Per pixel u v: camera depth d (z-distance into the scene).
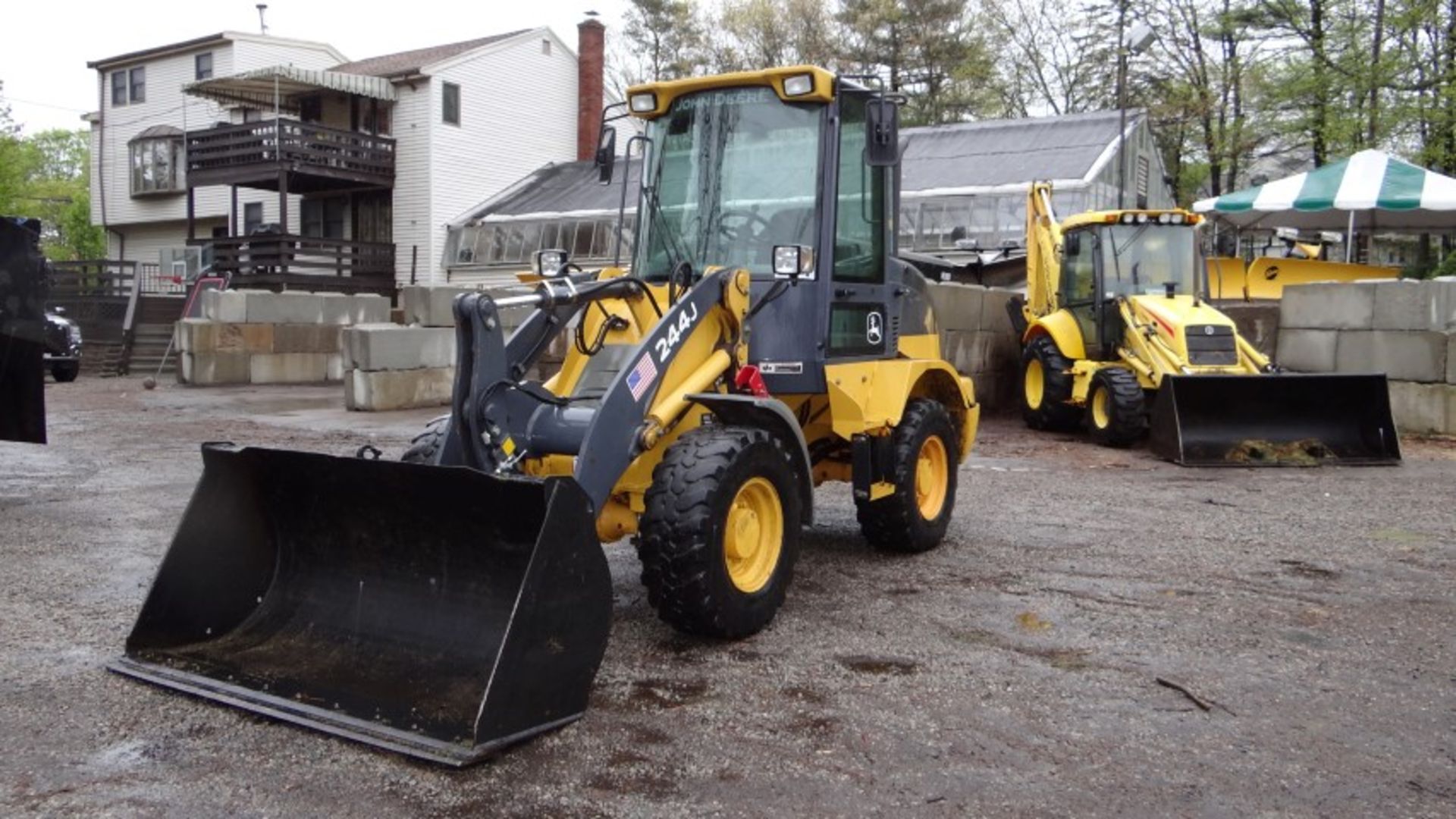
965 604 5.69
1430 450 11.48
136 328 22.55
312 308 19.20
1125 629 5.28
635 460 4.86
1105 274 12.51
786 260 5.29
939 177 23.30
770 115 5.88
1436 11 24.09
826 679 4.56
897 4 38.25
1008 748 3.89
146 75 33.69
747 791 3.53
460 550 4.32
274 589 4.82
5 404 8.18
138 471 9.80
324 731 3.86
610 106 6.29
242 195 32.53
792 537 5.21
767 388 5.66
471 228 28.66
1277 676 4.66
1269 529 7.59
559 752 3.80
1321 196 17.81
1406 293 12.38
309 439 11.82
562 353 13.16
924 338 7.19
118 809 3.38
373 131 29.08
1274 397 10.76
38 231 8.27
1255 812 3.41
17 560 6.51
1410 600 5.83
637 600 5.75
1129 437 11.75
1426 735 4.04
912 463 6.45
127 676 4.44
